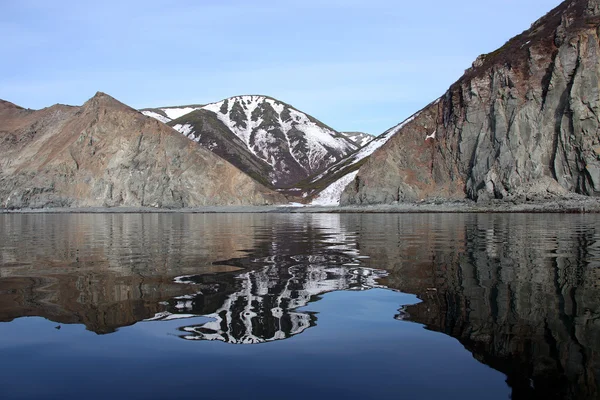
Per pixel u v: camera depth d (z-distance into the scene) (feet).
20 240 88.07
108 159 370.53
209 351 23.73
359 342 25.00
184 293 36.58
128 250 68.49
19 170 384.68
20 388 19.43
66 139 392.88
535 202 231.09
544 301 32.73
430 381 20.08
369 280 41.73
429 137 312.91
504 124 258.16
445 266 49.14
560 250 62.44
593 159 228.02
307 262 53.72
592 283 38.65
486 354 22.95
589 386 19.33
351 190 332.39
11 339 25.57
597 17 249.34
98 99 403.13
